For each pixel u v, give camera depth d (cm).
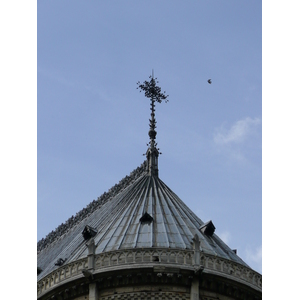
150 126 11025
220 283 8256
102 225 9469
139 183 10219
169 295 8044
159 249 8250
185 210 9581
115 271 8125
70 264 8512
